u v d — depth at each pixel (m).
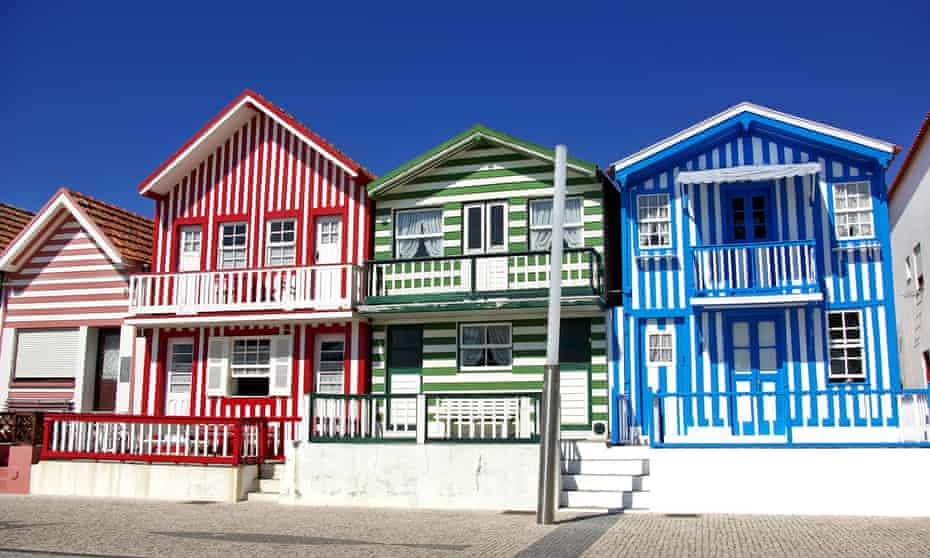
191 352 20.81
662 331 18.27
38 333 21.73
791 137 18.05
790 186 18.14
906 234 22.34
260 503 16.41
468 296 18.59
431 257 18.81
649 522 13.37
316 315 19.19
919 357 21.48
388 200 20.14
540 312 18.81
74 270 21.72
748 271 17.92
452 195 19.69
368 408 17.00
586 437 17.86
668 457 15.05
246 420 17.22
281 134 21.12
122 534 12.02
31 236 21.66
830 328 17.61
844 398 17.27
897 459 14.27
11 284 22.09
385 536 11.96
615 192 20.42
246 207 21.02
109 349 21.52
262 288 20.06
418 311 18.83
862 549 10.57
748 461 14.78
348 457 16.42
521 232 19.08
